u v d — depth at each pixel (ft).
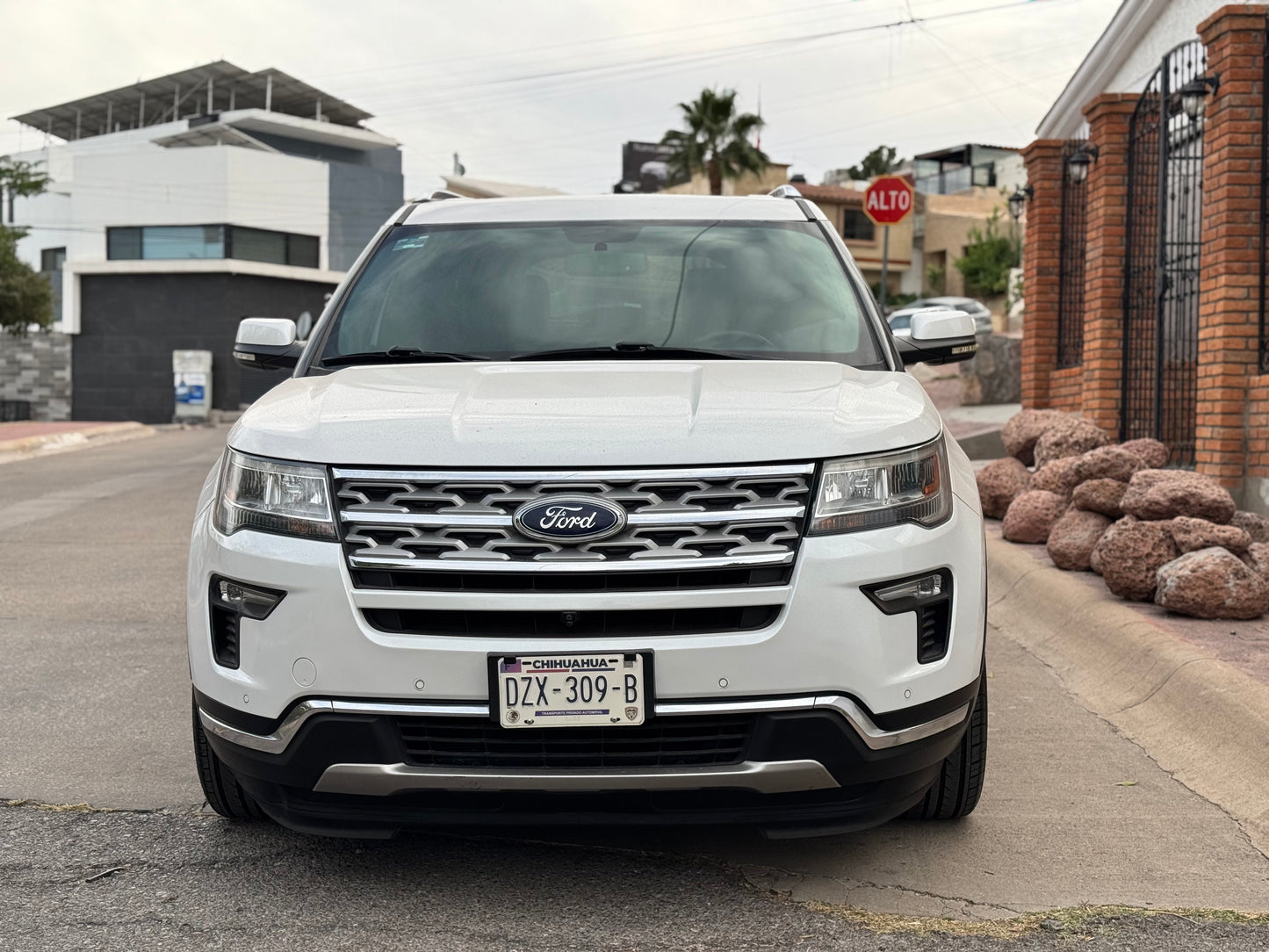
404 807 9.89
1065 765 13.96
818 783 9.73
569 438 9.84
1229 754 13.43
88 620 21.94
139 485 46.14
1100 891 10.59
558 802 9.73
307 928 9.80
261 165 141.38
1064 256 43.50
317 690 9.69
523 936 9.65
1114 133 34.60
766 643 9.50
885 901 10.36
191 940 9.59
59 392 143.84
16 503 40.78
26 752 14.38
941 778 11.76
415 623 9.69
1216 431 25.79
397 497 9.77
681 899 10.37
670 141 141.08
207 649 10.44
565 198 15.83
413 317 13.51
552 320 13.30
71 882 10.73
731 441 9.86
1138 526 19.35
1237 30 25.25
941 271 182.19
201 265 138.82
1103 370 34.86
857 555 9.75
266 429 10.60
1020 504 25.82
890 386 11.64
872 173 237.04
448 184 176.35
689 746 9.70
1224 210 25.45
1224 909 10.22
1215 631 17.28
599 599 9.45
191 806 12.62
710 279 13.80
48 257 161.38
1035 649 19.36
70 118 206.49
